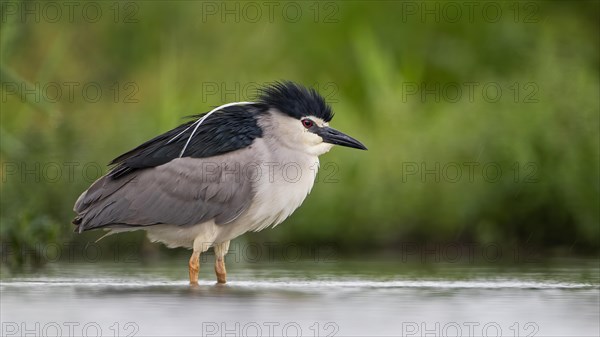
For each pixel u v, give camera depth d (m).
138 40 21.47
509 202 17.30
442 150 18.00
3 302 10.97
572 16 21.78
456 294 11.64
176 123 18.73
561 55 20.56
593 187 17.05
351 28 21.91
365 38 20.86
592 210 16.89
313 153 13.55
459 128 18.38
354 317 10.06
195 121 13.39
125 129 18.27
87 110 19.89
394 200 17.58
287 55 21.66
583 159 17.30
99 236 16.81
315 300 11.10
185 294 11.58
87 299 11.16
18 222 15.64
